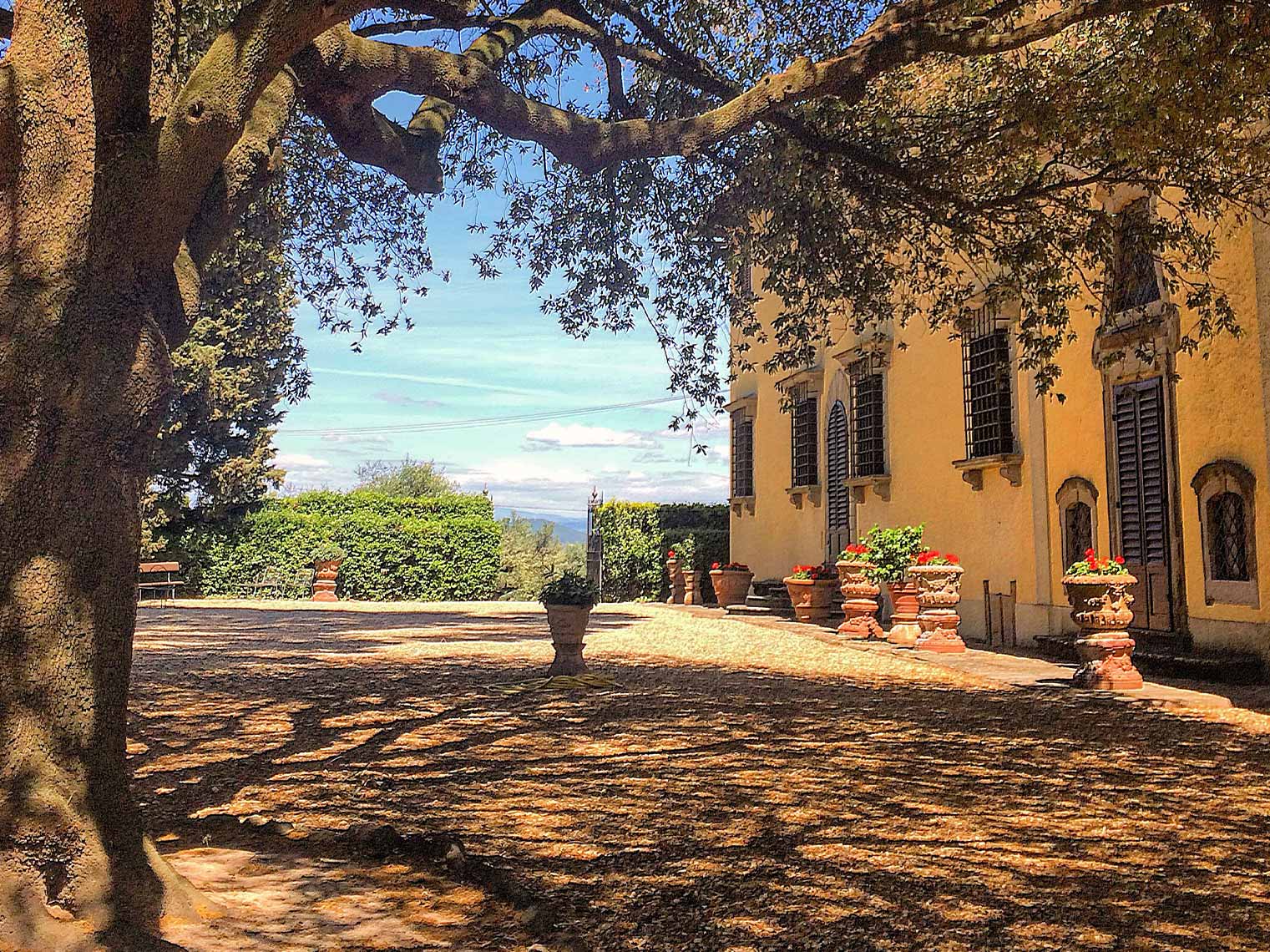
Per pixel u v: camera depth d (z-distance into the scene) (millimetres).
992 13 5691
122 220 3453
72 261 3363
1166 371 11062
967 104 7695
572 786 5715
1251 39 5672
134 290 3527
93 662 3330
